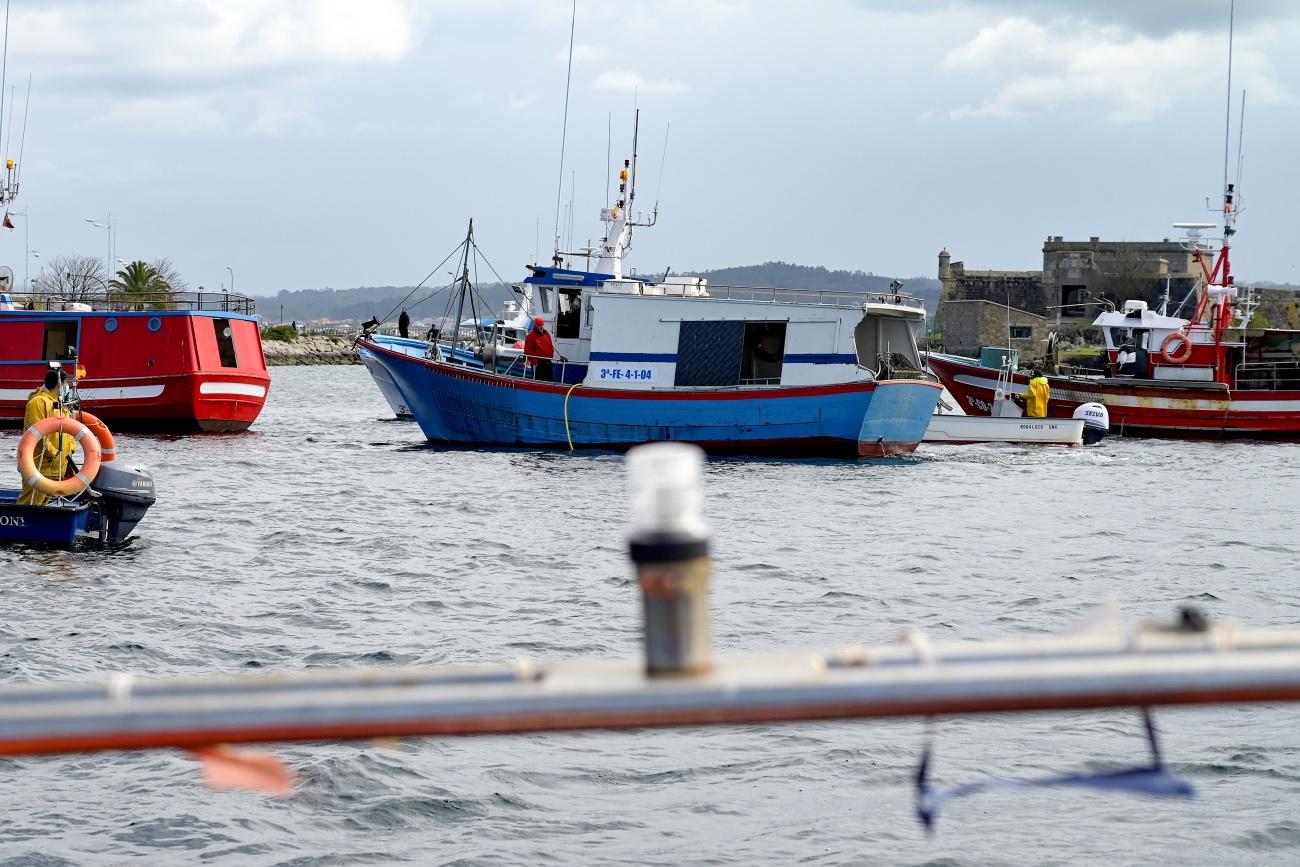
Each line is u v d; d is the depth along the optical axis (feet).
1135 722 96.53
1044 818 78.13
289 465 296.71
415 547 185.26
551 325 329.72
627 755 90.02
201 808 79.20
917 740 92.89
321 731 20.36
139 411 363.97
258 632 130.21
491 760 88.38
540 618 137.90
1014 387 418.72
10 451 312.29
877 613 143.84
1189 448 371.56
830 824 77.46
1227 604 151.23
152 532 194.08
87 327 362.94
